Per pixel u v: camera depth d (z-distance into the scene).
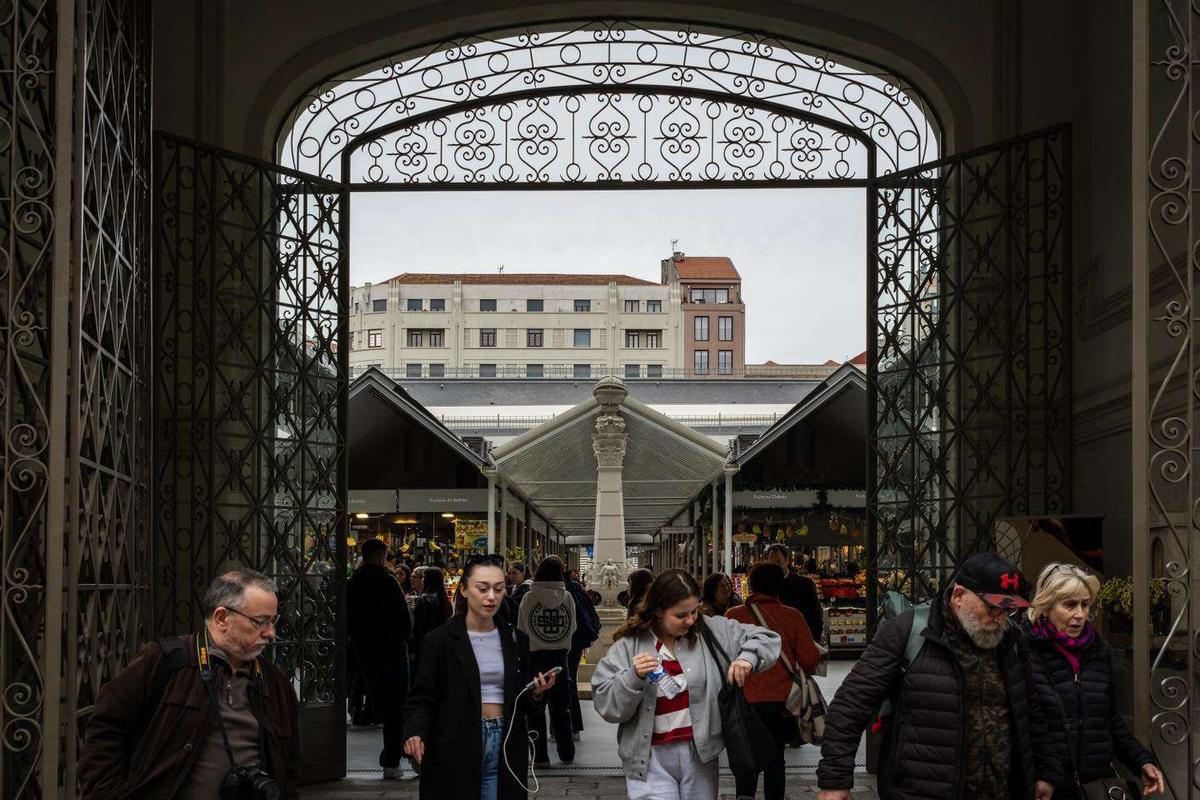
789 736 7.70
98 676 6.33
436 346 117.75
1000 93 10.04
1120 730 5.10
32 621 5.92
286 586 9.83
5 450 5.64
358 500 26.95
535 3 10.36
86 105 6.18
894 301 10.44
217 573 9.48
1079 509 9.12
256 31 10.25
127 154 7.12
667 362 119.56
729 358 121.94
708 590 9.91
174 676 3.96
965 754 4.39
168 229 9.48
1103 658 5.09
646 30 10.75
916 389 10.24
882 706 4.60
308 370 10.22
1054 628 5.09
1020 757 4.43
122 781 3.89
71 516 5.72
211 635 4.04
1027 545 8.07
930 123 10.65
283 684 4.17
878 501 10.52
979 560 4.43
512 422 55.78
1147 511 5.70
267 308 9.90
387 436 28.41
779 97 10.70
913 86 10.54
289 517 9.93
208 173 9.74
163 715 3.92
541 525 36.88
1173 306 5.74
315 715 9.91
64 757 5.70
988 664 4.48
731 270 124.62
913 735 4.45
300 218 10.29
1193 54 6.32
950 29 10.23
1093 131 8.92
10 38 5.90
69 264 5.81
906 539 10.23
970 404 9.83
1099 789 5.82
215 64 10.12
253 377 9.70
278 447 9.92
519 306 118.56
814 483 27.94
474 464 26.94
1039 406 9.48
